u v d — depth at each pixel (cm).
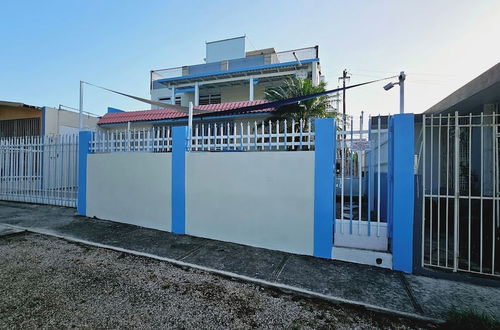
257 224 459
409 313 271
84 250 437
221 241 486
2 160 843
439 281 341
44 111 1122
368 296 303
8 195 830
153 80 1959
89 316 258
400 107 659
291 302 295
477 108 560
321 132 415
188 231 519
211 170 498
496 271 357
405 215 369
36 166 788
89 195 644
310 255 421
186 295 304
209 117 1066
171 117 1159
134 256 416
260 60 1653
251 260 402
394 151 375
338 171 450
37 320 249
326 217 412
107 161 618
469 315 254
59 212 687
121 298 293
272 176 448
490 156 511
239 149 479
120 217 598
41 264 377
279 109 979
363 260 391
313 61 1382
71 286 316
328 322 259
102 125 1326
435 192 658
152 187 558
